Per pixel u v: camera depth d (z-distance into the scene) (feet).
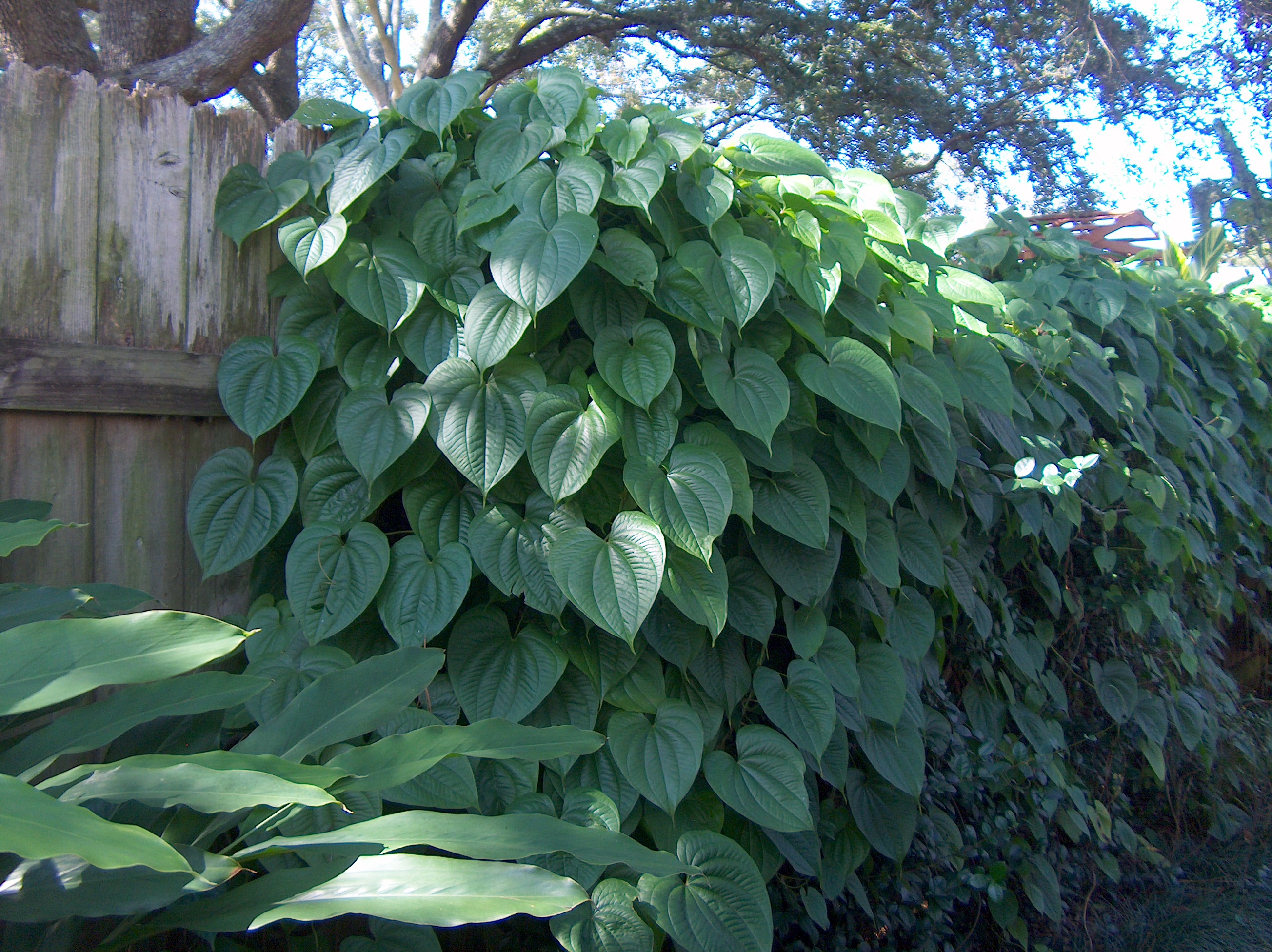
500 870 3.70
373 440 6.08
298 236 6.31
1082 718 9.84
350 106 6.97
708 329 6.19
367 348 6.51
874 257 7.34
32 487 5.78
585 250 5.74
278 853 3.93
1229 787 11.36
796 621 6.78
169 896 3.33
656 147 6.35
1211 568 11.99
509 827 4.00
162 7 25.68
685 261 6.12
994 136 50.62
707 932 5.53
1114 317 10.35
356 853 3.88
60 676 3.37
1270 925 9.07
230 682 4.24
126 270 6.09
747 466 6.57
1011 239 11.10
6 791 2.80
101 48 26.17
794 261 6.59
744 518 6.22
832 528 6.89
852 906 7.45
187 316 6.39
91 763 5.81
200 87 24.63
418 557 6.13
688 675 6.51
